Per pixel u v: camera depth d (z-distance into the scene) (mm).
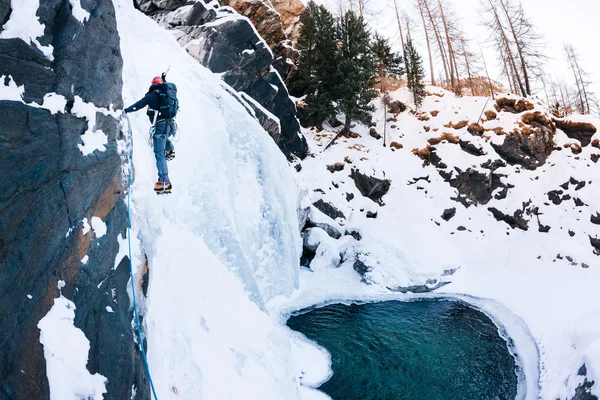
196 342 4984
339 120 25172
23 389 2088
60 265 2678
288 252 12406
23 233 2344
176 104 5598
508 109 24078
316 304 12516
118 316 3342
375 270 14320
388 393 7645
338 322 11141
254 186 11391
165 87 5496
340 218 17703
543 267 15352
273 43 21516
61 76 2961
